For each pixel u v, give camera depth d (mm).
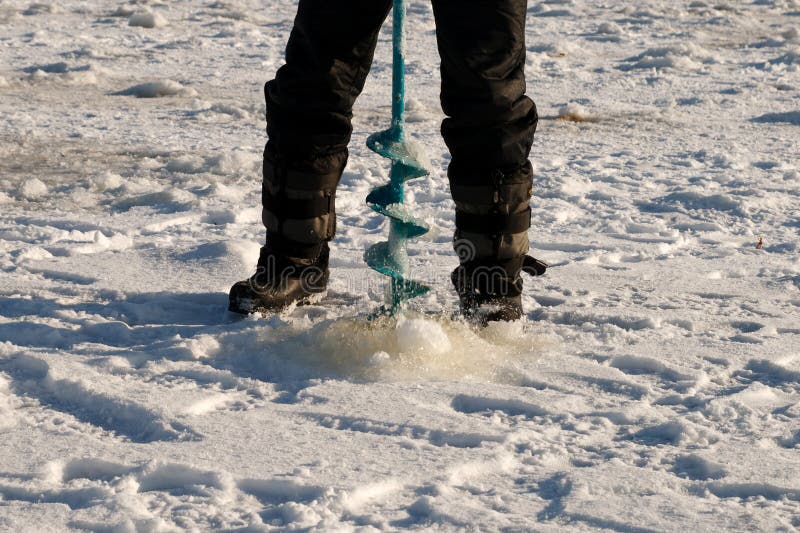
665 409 3467
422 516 2684
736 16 23172
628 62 16656
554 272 5348
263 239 6242
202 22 20953
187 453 3041
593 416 3377
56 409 3453
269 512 2688
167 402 3430
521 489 2852
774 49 18266
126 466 2941
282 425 3268
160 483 2887
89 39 18031
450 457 3023
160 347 4047
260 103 12195
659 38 19859
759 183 8281
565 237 6363
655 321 4426
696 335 4297
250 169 8617
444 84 4008
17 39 17703
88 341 4164
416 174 3980
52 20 20594
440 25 3902
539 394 3549
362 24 4121
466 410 3463
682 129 11148
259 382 3660
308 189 4379
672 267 5582
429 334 3836
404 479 2869
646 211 7414
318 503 2707
